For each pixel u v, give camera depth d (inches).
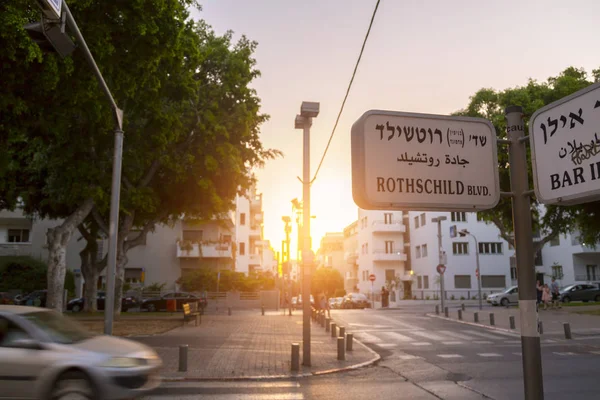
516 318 1021.2
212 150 916.6
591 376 414.0
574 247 1962.4
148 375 299.1
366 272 2571.4
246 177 1005.2
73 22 356.2
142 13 494.0
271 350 579.2
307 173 508.7
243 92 936.3
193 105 887.1
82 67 480.4
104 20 489.7
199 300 1402.6
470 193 155.2
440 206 152.6
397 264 2428.6
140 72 551.2
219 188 992.2
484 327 880.3
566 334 677.9
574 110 135.2
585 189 131.2
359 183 151.5
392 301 1883.6
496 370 457.1
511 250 2112.5
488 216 1245.7
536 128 146.4
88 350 288.0
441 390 372.8
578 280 1961.1
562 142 138.2
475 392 363.9
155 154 843.4
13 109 442.9
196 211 1089.4
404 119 154.8
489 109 1230.3
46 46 369.4
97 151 810.2
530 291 148.9
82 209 786.8
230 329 828.0
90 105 523.2
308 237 498.6
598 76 1136.2
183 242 1798.7
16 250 1790.1
